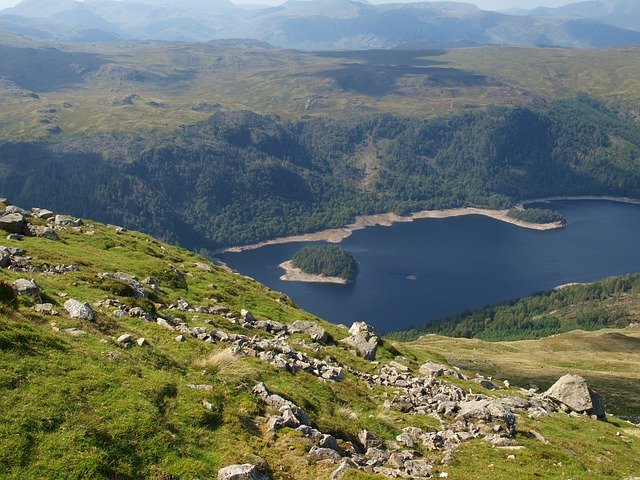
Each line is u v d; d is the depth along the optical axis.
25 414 18.00
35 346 22.05
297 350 38.91
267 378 29.53
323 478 20.19
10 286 27.36
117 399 20.69
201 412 21.98
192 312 41.50
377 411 31.52
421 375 43.91
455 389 38.47
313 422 25.84
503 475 24.48
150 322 32.66
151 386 22.34
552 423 36.66
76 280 37.03
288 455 21.38
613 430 38.53
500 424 31.14
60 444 17.34
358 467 22.19
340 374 35.25
